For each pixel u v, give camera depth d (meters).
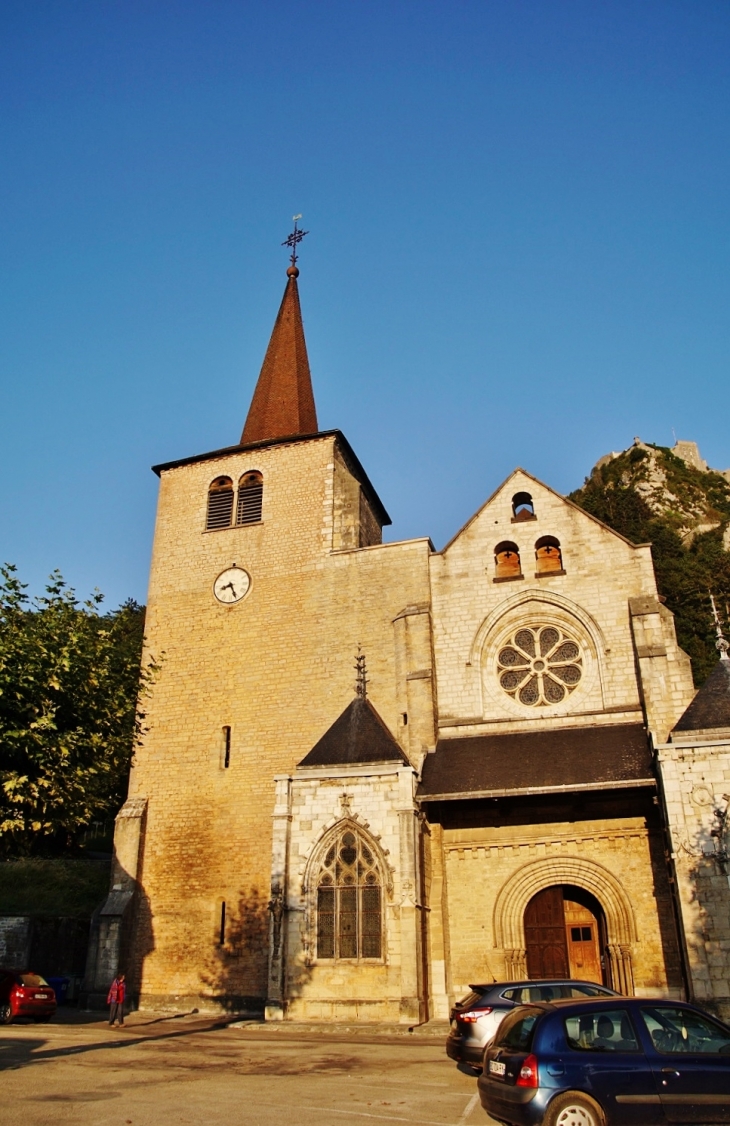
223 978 28.03
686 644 57.91
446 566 30.84
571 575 29.52
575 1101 10.53
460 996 24.94
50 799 20.03
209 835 30.05
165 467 37.19
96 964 29.06
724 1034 11.43
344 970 23.84
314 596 32.38
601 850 25.55
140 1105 12.97
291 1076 15.80
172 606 34.22
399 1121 12.06
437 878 25.91
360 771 25.78
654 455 98.50
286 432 38.31
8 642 20.23
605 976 24.62
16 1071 16.06
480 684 28.98
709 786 22.25
